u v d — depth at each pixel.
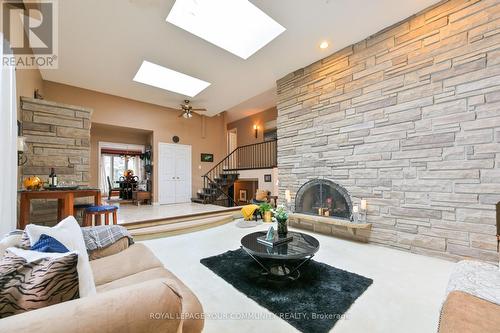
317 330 1.45
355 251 2.93
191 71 4.37
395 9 2.79
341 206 3.69
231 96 5.83
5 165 1.99
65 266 0.81
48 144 3.41
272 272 2.28
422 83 2.81
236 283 2.07
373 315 1.60
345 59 3.61
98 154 6.96
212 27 3.39
